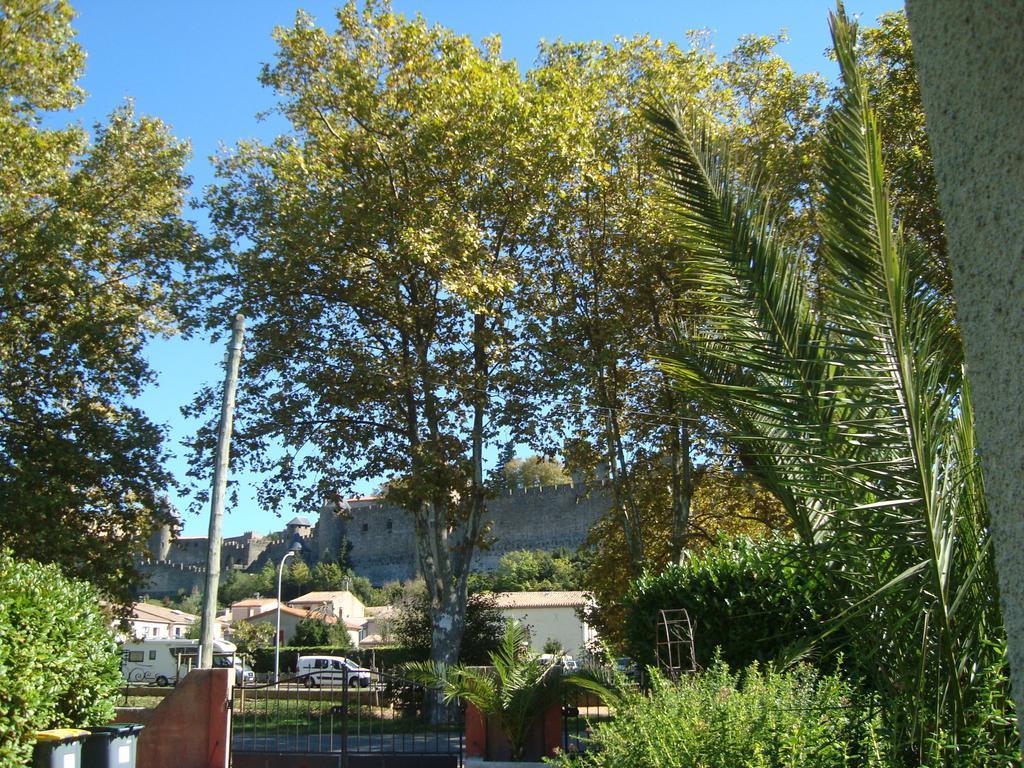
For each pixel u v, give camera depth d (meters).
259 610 74.12
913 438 3.62
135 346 24.59
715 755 4.42
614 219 25.17
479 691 11.05
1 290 22.33
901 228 4.09
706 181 4.13
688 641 9.09
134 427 24.00
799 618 8.50
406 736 19.80
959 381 3.85
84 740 9.31
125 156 23.31
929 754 3.74
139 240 24.44
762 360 3.94
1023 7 1.76
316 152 25.88
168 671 46.06
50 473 23.00
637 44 25.97
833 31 3.75
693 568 10.34
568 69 26.28
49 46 21.25
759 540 10.23
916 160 15.07
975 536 3.72
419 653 29.12
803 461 3.98
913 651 3.93
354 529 88.38
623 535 27.59
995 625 3.85
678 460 25.97
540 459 27.62
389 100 25.11
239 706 16.56
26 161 21.33
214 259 25.62
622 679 6.90
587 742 6.29
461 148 24.20
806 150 20.02
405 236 23.19
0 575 9.01
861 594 4.17
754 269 4.01
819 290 4.14
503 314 25.97
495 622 30.14
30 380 23.91
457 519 28.02
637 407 25.42
